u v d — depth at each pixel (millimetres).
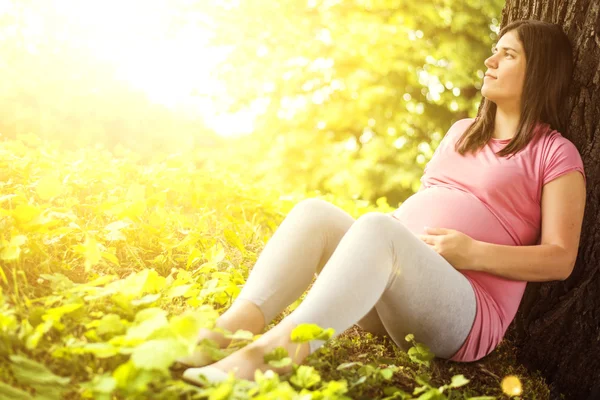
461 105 12594
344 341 2564
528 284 3018
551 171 2576
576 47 2852
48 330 2014
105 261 2895
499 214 2607
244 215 4004
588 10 2830
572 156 2578
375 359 2486
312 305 2086
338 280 2115
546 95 2744
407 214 2752
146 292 2520
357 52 12766
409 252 2260
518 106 2775
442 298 2357
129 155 4883
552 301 2957
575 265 2916
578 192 2549
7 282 2287
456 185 2740
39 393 1707
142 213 3305
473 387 2514
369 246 2170
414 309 2357
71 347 1886
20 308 2148
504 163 2654
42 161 3863
